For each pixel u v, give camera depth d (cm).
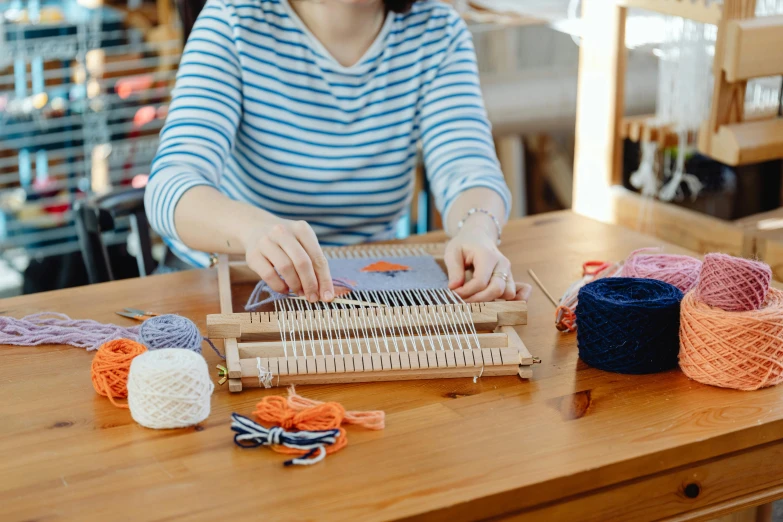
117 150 240
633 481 80
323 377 91
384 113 141
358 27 136
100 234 141
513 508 74
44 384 92
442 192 138
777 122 153
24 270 236
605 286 98
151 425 82
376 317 98
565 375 94
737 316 88
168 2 241
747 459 86
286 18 135
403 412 86
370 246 129
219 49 132
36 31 223
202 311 110
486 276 108
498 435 82
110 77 236
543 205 299
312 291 101
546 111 237
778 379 91
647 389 91
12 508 70
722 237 157
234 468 76
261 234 104
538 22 220
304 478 74
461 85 144
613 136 174
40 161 231
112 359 87
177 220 115
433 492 72
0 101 224
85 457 78
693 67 157
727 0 141
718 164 208
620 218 175
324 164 140
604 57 170
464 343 96
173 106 130
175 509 70
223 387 90
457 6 230
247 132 138
